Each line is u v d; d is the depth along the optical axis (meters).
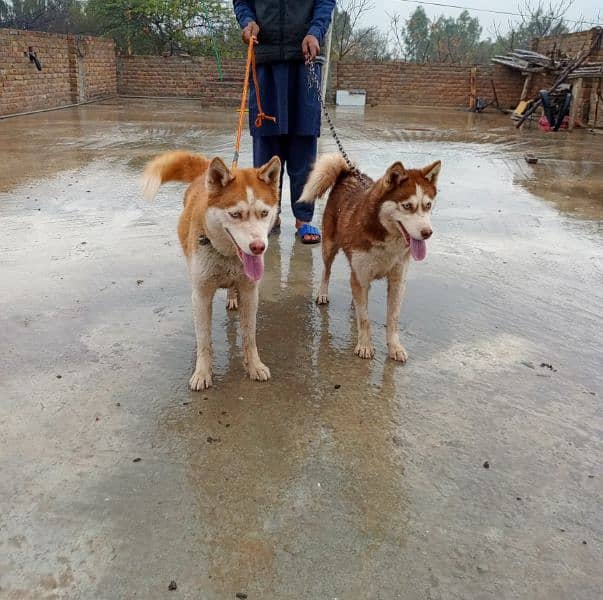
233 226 2.87
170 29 25.36
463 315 4.07
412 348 3.62
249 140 11.19
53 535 2.13
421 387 3.20
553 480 2.53
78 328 3.64
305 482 2.45
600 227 6.19
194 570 2.01
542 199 7.31
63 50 17.92
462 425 2.88
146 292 4.18
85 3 26.80
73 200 6.46
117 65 22.22
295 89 5.10
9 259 4.69
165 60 22.09
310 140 5.29
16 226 5.50
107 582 1.95
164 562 2.04
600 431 2.87
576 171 9.22
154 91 22.52
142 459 2.54
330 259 4.14
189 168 3.89
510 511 2.34
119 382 3.12
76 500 2.29
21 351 3.36
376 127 14.53
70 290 4.16
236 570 2.02
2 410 2.83
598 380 3.31
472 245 5.53
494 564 2.09
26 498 2.30
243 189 2.88
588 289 4.57
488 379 3.29
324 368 3.38
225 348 3.57
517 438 2.79
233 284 3.14
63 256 4.80
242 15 4.95
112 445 2.63
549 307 4.23
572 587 2.01
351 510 2.31
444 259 5.14
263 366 3.27
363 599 1.93
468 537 2.21
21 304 3.92
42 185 7.08
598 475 2.57
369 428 2.83
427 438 2.77
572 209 6.88
